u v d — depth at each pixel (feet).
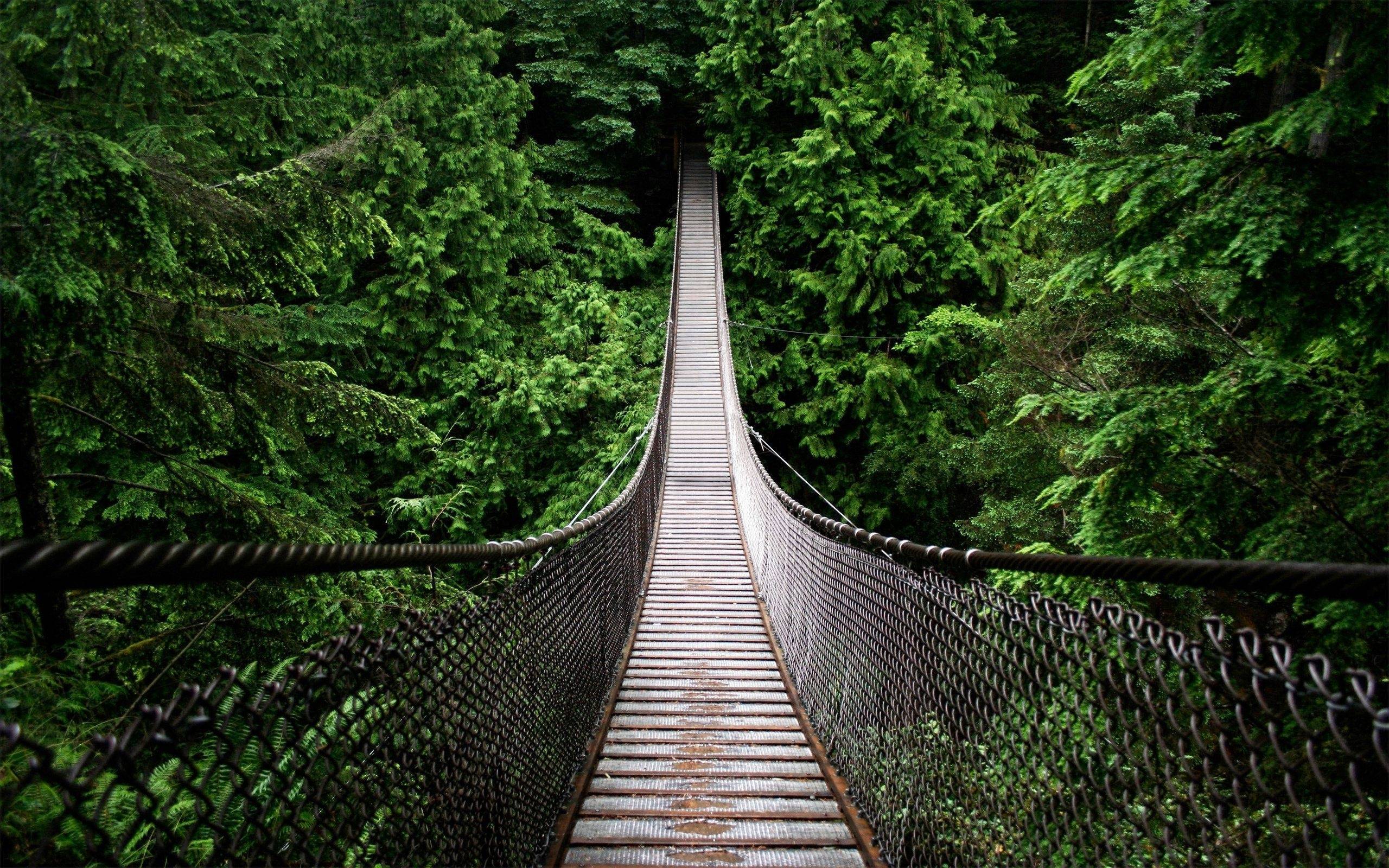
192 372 14.10
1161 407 11.79
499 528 48.19
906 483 47.29
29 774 2.22
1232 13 9.07
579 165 66.69
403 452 41.24
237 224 13.61
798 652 17.01
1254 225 8.82
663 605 23.82
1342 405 11.15
